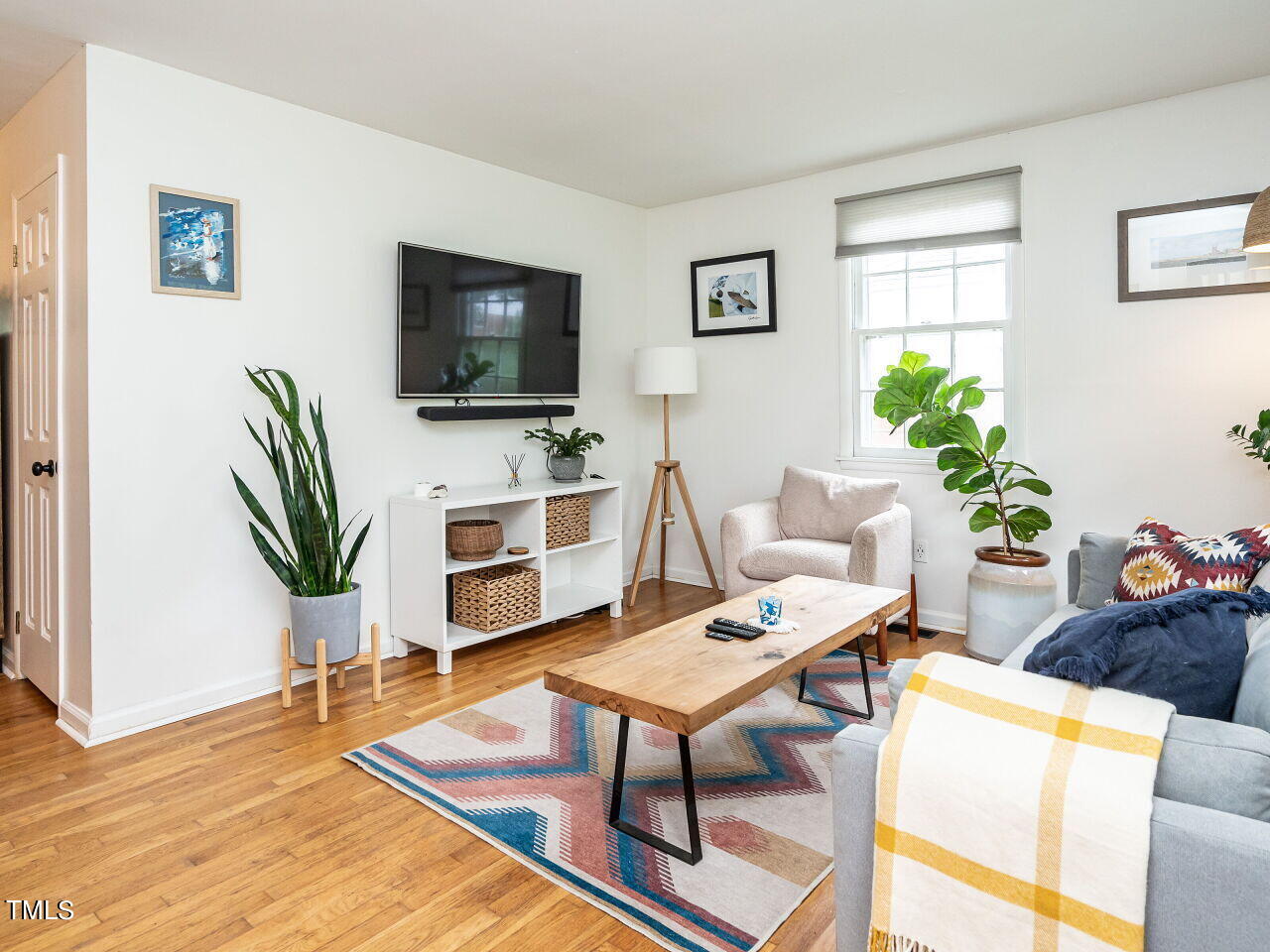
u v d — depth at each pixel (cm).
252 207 310
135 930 172
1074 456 358
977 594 346
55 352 286
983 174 371
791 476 422
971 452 343
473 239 397
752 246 459
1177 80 311
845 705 298
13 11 244
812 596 292
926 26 264
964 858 119
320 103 323
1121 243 339
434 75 297
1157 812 108
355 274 346
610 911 179
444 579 337
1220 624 140
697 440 494
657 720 187
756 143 379
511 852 202
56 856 200
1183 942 104
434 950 166
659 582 507
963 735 124
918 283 409
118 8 243
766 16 256
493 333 398
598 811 222
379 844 206
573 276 442
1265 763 108
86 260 266
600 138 369
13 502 333
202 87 295
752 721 285
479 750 262
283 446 321
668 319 502
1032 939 113
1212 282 321
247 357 309
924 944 123
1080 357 354
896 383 361
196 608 297
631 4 247
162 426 285
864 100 327
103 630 272
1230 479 322
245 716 292
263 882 190
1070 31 268
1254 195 312
